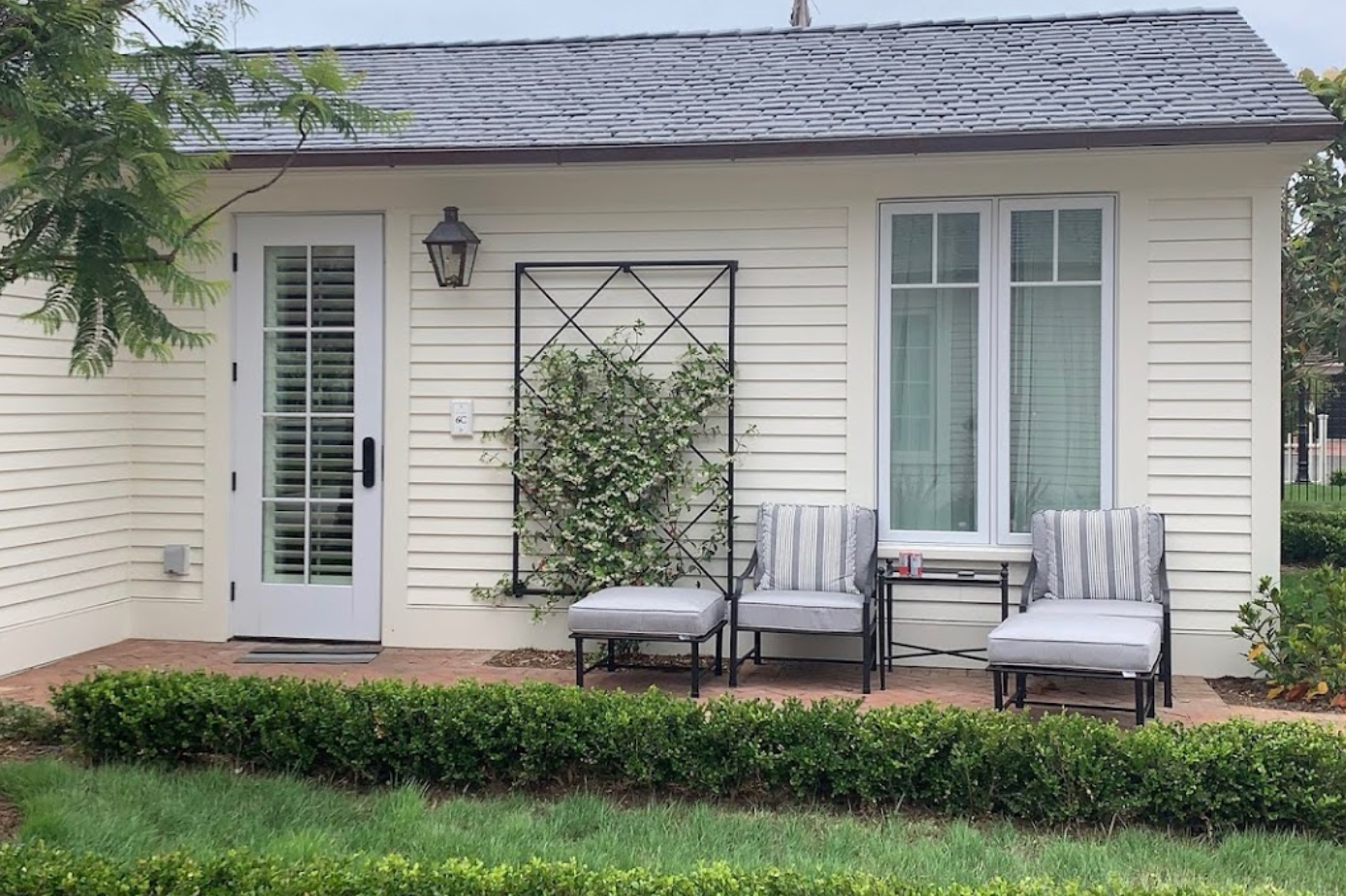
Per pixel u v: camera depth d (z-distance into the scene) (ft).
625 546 24.08
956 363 23.76
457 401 25.27
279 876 10.96
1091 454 23.30
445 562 25.41
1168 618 20.01
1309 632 20.79
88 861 11.28
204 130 15.24
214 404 25.89
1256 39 26.58
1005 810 14.73
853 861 13.17
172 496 26.11
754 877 10.98
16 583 22.71
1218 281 22.61
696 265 24.43
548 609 25.00
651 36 31.53
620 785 15.64
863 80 26.25
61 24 12.78
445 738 15.69
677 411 23.91
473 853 13.32
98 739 16.51
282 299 25.80
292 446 25.84
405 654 24.79
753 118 24.16
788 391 24.26
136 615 26.20
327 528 25.84
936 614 23.75
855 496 23.99
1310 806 13.76
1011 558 23.29
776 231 24.26
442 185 25.23
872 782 14.85
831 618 21.24
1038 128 21.81
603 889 10.73
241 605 25.99
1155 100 22.90
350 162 23.82
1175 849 13.46
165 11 14.10
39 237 12.76
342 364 25.68
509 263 25.16
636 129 24.08
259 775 16.03
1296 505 46.75
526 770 15.53
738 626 21.65
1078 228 23.21
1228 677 22.61
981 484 23.66
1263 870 12.85
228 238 25.68
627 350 24.73
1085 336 23.27
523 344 25.11
